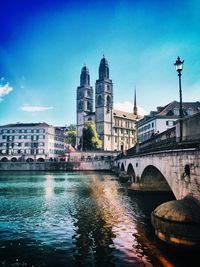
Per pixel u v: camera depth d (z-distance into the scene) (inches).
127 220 868.6
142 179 1398.9
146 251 571.2
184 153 612.4
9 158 5285.4
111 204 1167.6
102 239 675.4
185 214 531.2
